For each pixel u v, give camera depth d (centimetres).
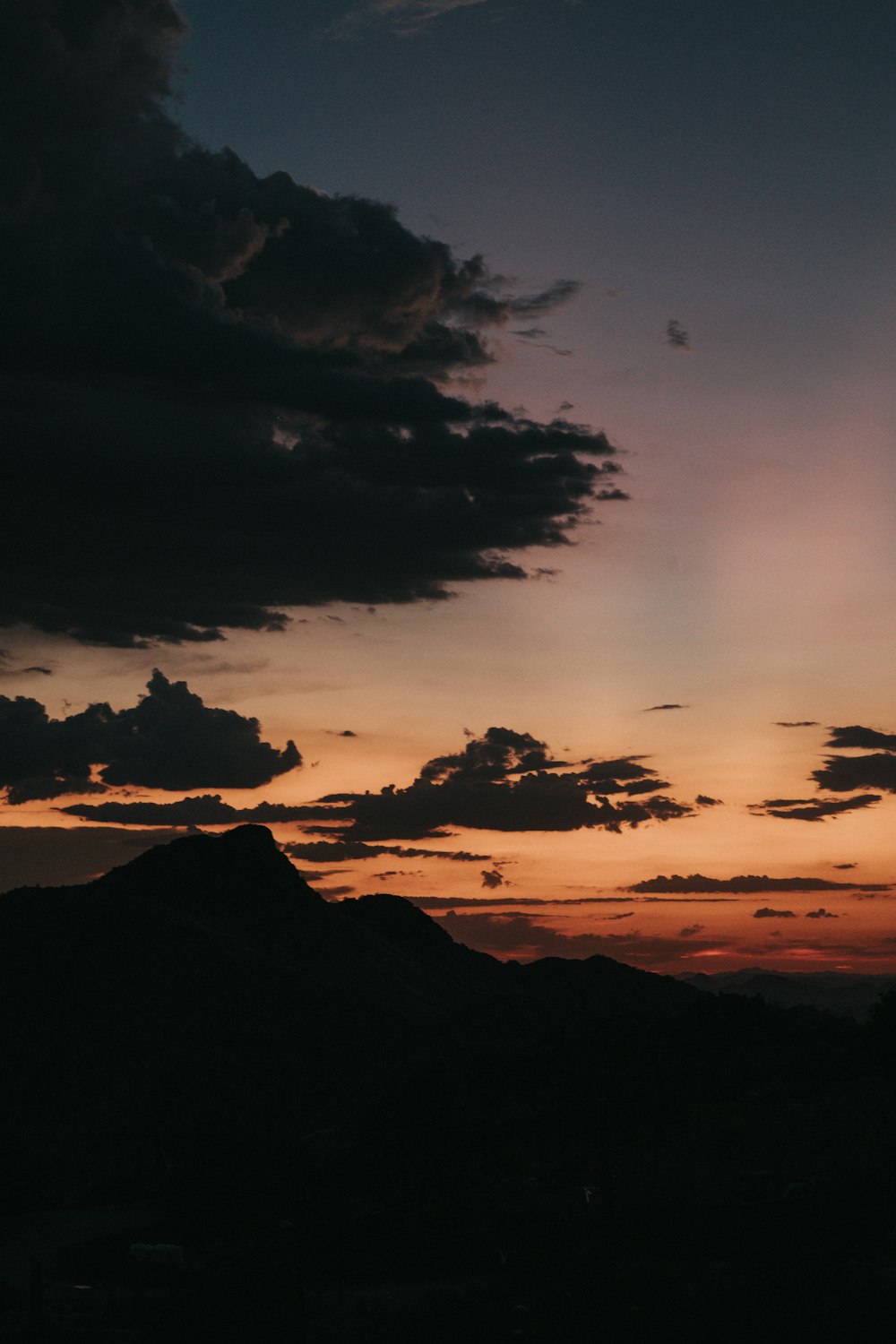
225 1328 3238
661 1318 2919
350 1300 3572
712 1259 3744
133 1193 6925
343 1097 9481
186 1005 10850
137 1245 4534
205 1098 9550
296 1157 6681
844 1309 2836
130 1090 9588
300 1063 10219
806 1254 3553
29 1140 8631
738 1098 5909
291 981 11625
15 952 11462
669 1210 4234
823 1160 4650
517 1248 4056
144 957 11512
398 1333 3056
